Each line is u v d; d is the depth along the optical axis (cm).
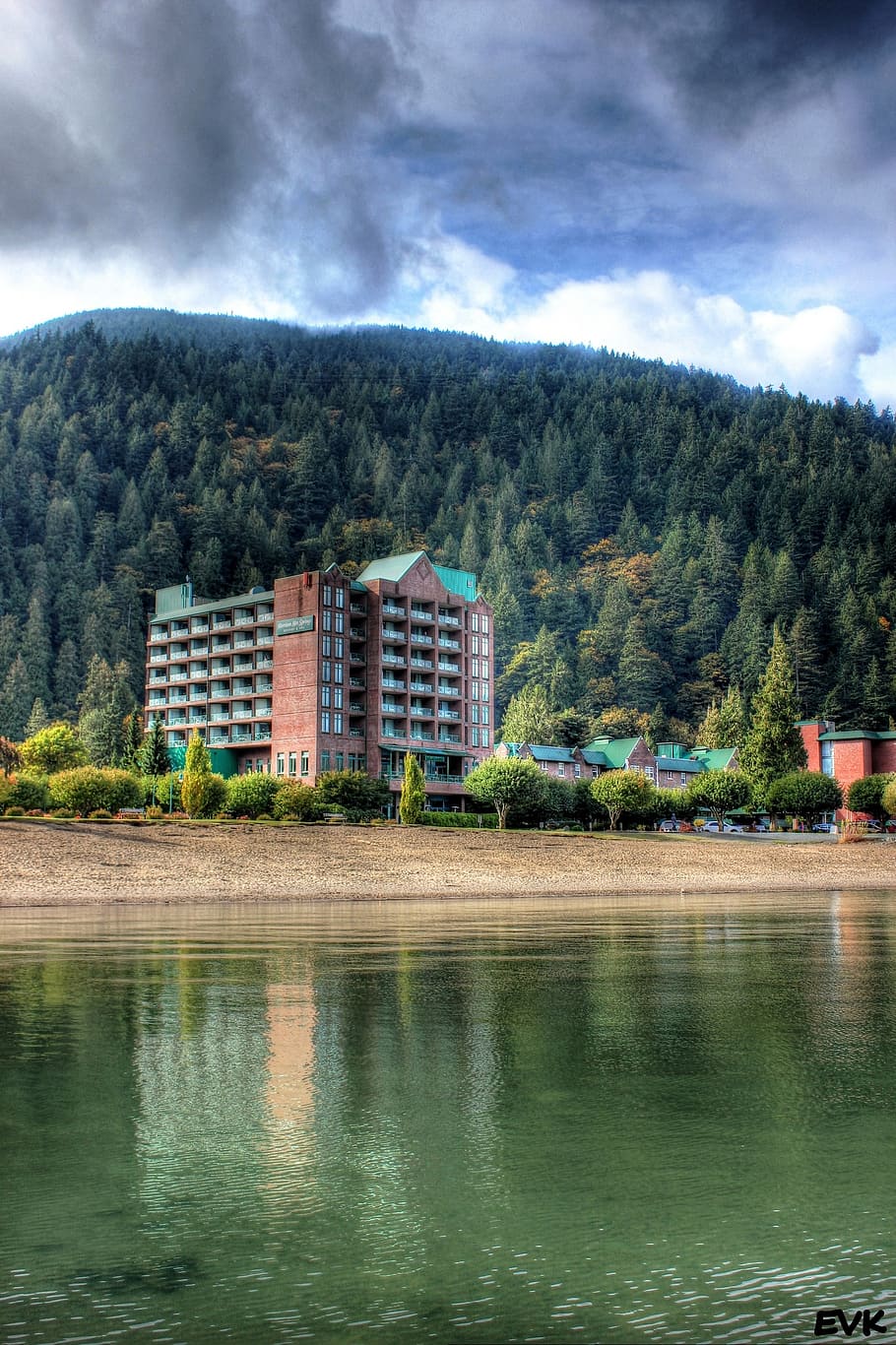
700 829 14512
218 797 10338
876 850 10638
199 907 5572
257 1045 2016
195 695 14800
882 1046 2031
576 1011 2384
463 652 14450
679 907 5881
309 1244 1103
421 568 14050
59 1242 1108
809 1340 916
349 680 13325
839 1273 1042
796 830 15225
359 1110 1577
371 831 9444
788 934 4178
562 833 10731
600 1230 1141
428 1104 1611
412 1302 980
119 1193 1240
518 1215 1178
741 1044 2045
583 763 18125
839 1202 1218
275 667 13488
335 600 13225
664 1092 1684
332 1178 1292
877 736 18175
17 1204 1207
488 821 11869
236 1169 1322
